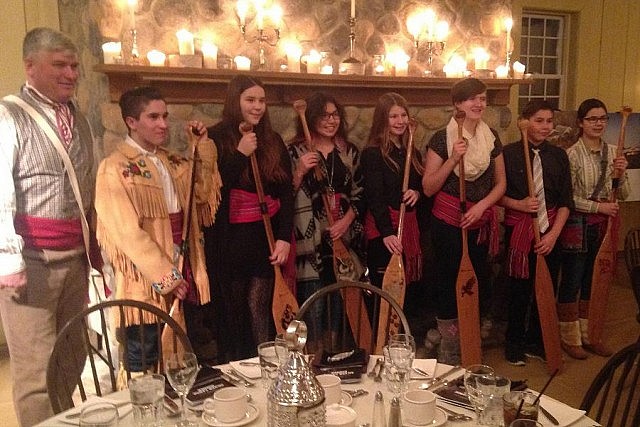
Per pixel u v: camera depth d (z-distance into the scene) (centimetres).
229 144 260
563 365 328
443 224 302
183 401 144
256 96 257
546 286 313
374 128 298
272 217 275
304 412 119
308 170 282
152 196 224
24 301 215
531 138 320
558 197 320
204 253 264
